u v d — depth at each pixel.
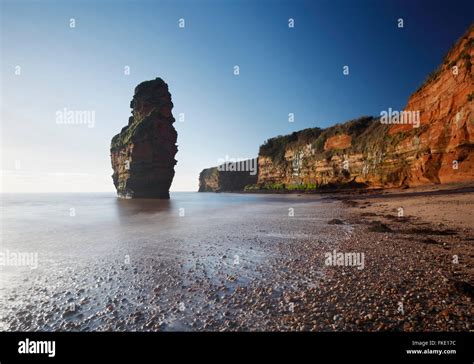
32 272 8.94
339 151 77.94
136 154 65.94
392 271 7.35
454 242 10.04
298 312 5.43
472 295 5.52
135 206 44.53
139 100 72.31
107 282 7.84
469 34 35.09
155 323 5.36
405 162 48.62
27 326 5.46
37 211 37.00
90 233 16.84
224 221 21.33
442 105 38.81
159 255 10.72
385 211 21.84
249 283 7.26
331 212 24.92
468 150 32.97
